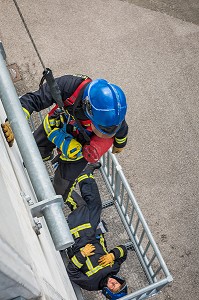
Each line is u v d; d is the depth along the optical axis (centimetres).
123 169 536
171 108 575
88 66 599
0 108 239
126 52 608
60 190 330
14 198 126
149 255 493
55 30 616
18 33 611
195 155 549
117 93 264
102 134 279
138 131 559
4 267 79
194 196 527
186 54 611
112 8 634
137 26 625
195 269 491
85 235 384
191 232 509
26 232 126
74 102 266
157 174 536
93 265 375
